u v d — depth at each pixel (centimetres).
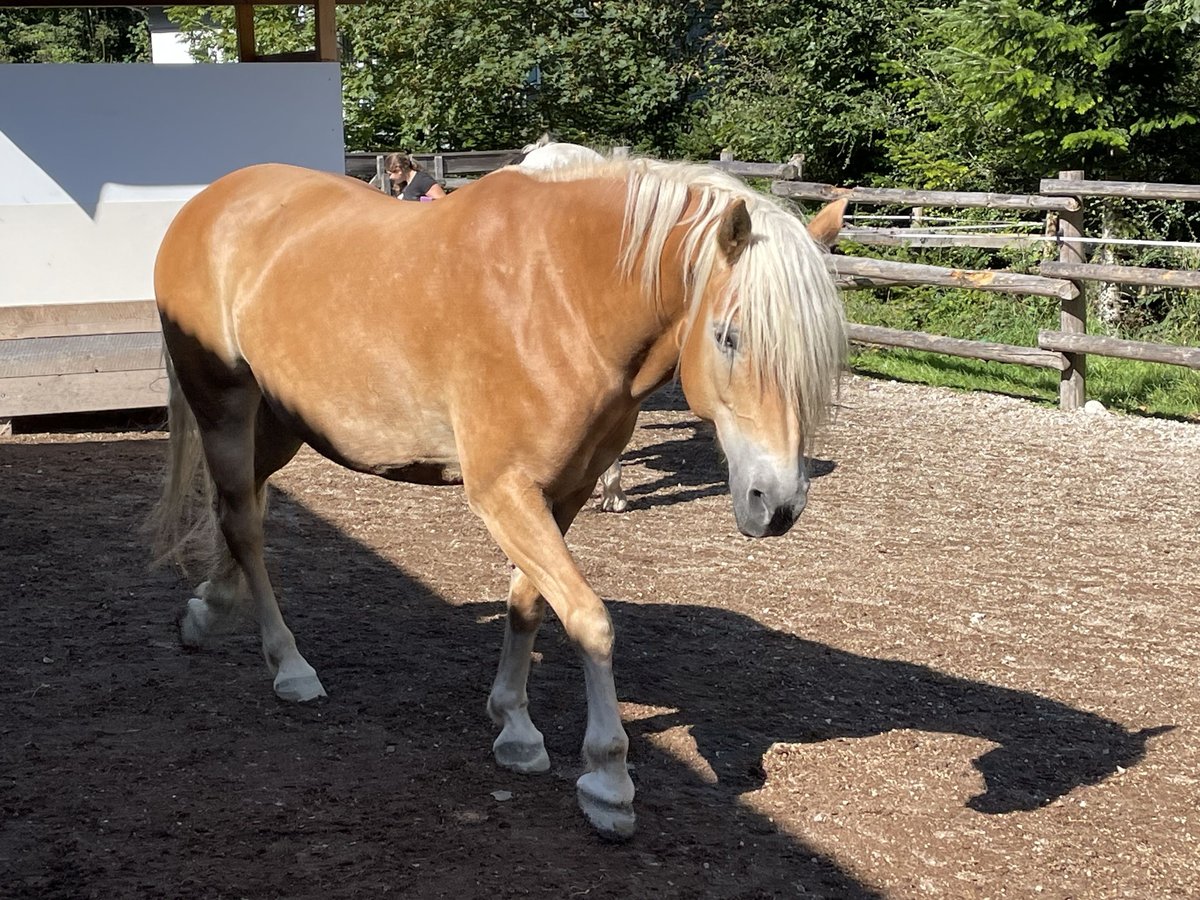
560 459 303
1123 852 322
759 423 270
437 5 1923
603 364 298
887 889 297
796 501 268
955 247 1190
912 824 330
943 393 966
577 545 585
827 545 593
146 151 855
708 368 278
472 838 303
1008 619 497
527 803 325
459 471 336
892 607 507
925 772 360
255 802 317
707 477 725
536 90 1975
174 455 411
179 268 390
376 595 496
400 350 323
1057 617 501
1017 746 381
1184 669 449
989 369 1041
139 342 784
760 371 267
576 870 291
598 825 306
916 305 1205
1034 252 1190
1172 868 315
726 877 295
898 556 578
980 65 1227
